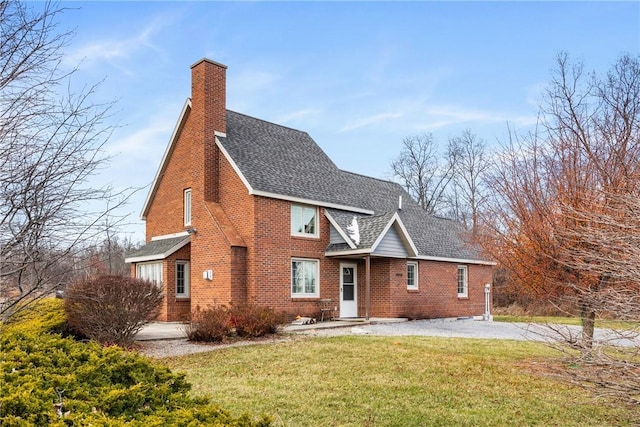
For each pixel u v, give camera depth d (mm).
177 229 22938
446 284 25281
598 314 5789
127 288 13383
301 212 21125
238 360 11570
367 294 20859
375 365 10914
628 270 4988
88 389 4273
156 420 3615
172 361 11594
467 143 47156
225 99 21562
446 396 8516
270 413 7406
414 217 27234
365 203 24359
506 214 10945
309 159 24250
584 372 5473
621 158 8367
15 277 5125
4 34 4664
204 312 15586
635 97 9164
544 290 10047
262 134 23297
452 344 14094
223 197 20641
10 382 3879
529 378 9875
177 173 23281
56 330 13281
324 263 21562
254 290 18891
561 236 8930
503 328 20281
